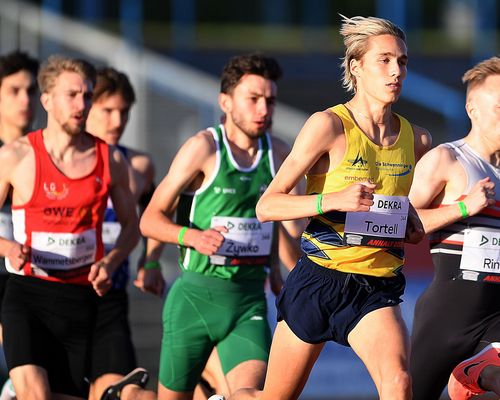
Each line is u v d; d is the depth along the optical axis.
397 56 15.72
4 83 25.00
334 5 79.31
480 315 18.73
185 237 19.69
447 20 80.94
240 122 20.17
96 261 20.84
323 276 16.03
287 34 78.00
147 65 55.75
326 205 15.11
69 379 20.83
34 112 25.45
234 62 20.23
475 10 78.06
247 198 20.44
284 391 16.62
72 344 20.91
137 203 25.33
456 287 18.73
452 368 19.05
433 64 73.62
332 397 34.06
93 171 20.62
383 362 15.27
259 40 76.50
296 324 16.14
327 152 15.86
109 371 20.94
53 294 20.61
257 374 19.45
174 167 20.23
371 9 79.38
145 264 23.50
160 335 37.72
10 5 57.44
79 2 70.62
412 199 18.73
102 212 20.84
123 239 21.12
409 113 62.62
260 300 20.67
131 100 24.38
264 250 20.66
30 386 19.59
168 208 20.34
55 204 20.39
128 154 24.69
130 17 70.75
